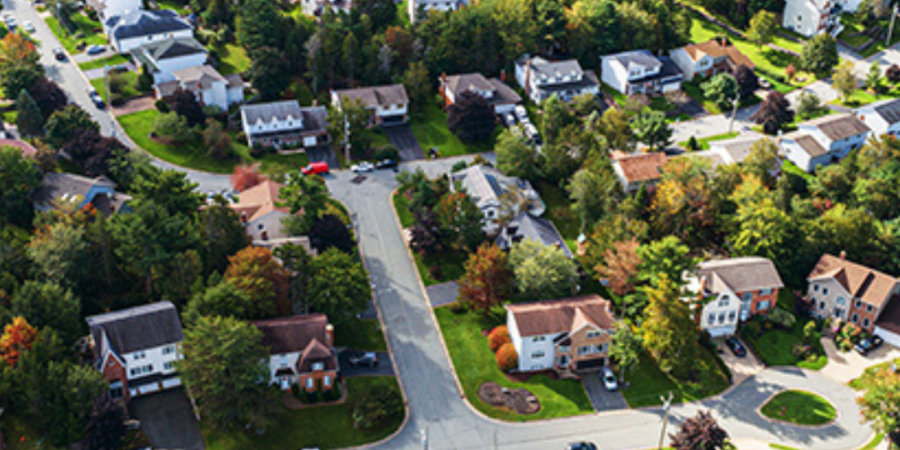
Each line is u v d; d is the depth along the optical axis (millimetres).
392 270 152875
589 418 126312
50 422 114000
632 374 133625
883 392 121375
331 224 150750
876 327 143875
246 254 132125
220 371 114938
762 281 144125
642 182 168875
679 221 159875
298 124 185250
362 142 182500
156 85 191500
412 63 197375
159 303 129750
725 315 142500
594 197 158000
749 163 171250
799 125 191875
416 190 166125
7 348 118312
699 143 192125
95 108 189875
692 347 132375
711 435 113938
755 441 124375
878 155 174875
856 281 146000
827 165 187500
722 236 162250
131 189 161625
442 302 146500
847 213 157500
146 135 182375
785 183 166000
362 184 174875
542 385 131000
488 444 121500
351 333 138375
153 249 133125
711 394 132250
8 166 150625
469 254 153250
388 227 163250
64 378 115750
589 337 131625
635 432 124062
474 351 136625
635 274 140375
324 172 177375
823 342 144250
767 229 150875
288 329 126188
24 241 147875
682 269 137500
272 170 176125
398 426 123500
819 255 154375
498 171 173875
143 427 120000
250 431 120125
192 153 179250
